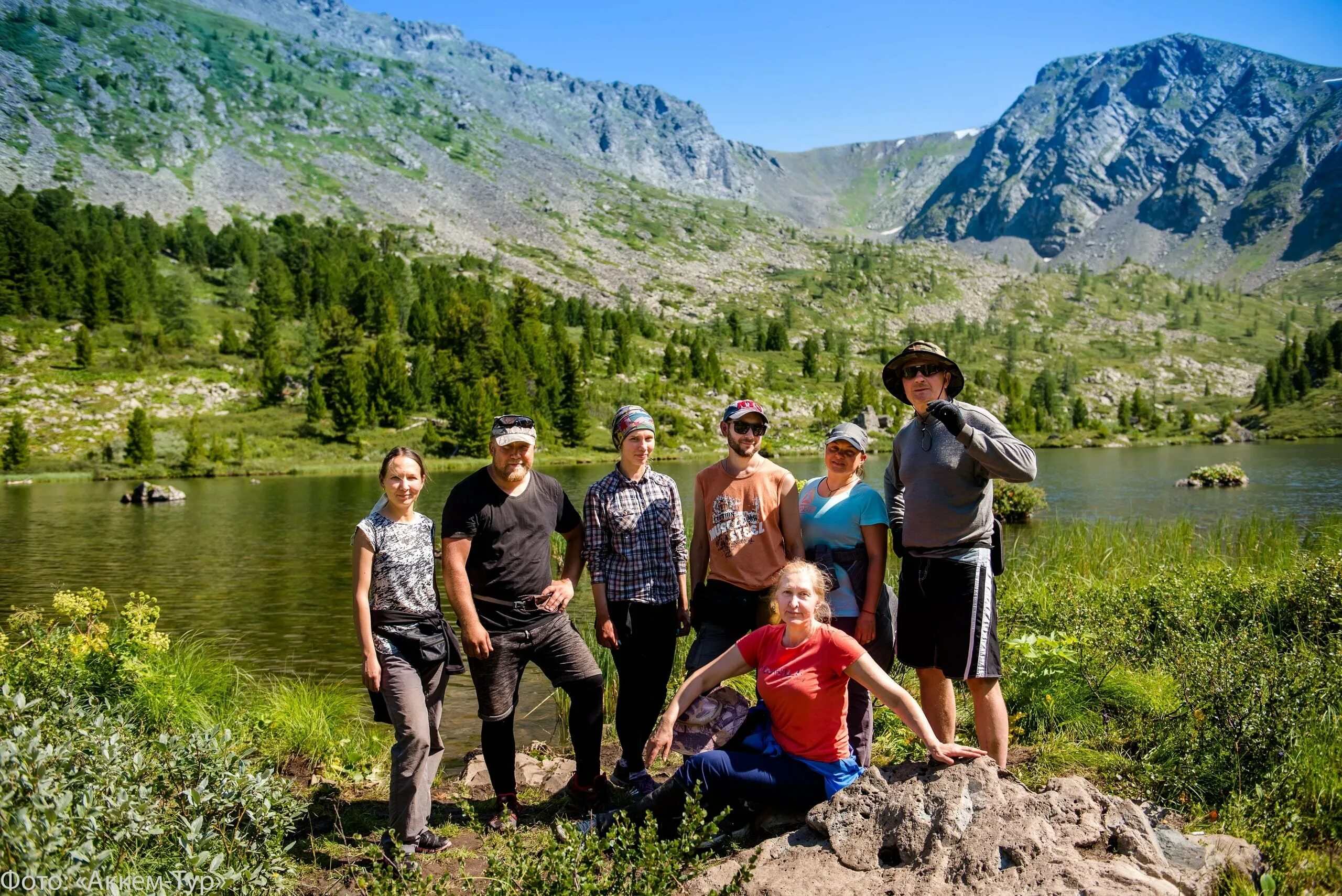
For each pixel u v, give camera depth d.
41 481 54.41
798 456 81.19
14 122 180.88
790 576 3.67
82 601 6.23
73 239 118.19
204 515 31.36
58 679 4.90
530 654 4.25
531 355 101.00
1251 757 3.93
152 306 107.94
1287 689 4.29
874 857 3.13
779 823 3.66
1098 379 163.12
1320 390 118.44
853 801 3.35
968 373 141.75
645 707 4.52
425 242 184.88
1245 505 28.30
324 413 77.69
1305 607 6.34
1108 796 3.26
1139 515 25.53
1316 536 12.55
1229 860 2.97
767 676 3.71
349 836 4.15
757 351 150.88
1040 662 5.27
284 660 10.09
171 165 191.88
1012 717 5.05
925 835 3.07
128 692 5.37
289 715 5.98
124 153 188.62
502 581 4.16
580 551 4.59
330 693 7.20
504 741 4.25
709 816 3.65
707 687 3.88
